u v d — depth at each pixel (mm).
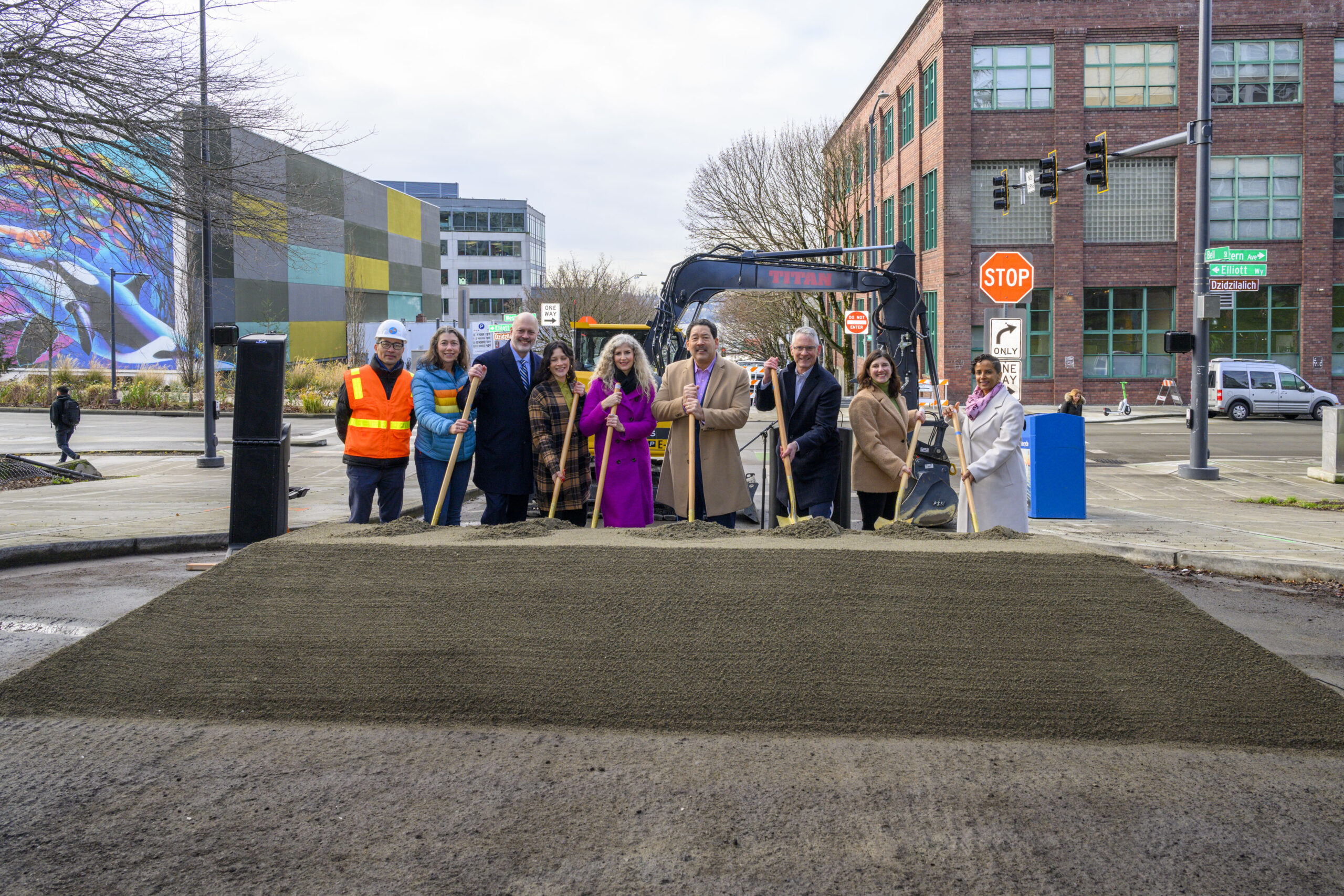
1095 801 3410
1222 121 34031
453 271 107125
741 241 39125
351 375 7129
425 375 6844
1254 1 33562
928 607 4180
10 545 8133
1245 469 17406
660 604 4223
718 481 6711
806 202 39000
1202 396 16016
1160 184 34219
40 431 26781
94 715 4031
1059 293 34250
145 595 6824
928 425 12047
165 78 10977
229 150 12102
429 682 4098
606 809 3340
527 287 96438
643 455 6707
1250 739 3857
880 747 3818
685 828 3221
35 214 12445
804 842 3137
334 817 3281
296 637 4219
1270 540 9164
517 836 3170
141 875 2926
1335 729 3873
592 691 4055
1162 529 10070
